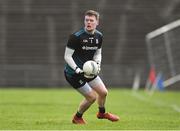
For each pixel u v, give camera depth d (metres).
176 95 65.06
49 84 82.44
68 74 28.64
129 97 60.00
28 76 82.56
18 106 44.34
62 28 92.62
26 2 94.56
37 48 90.12
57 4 94.88
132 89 78.75
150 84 74.00
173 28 72.12
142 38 91.56
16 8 93.94
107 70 82.19
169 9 95.00
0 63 89.12
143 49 90.38
